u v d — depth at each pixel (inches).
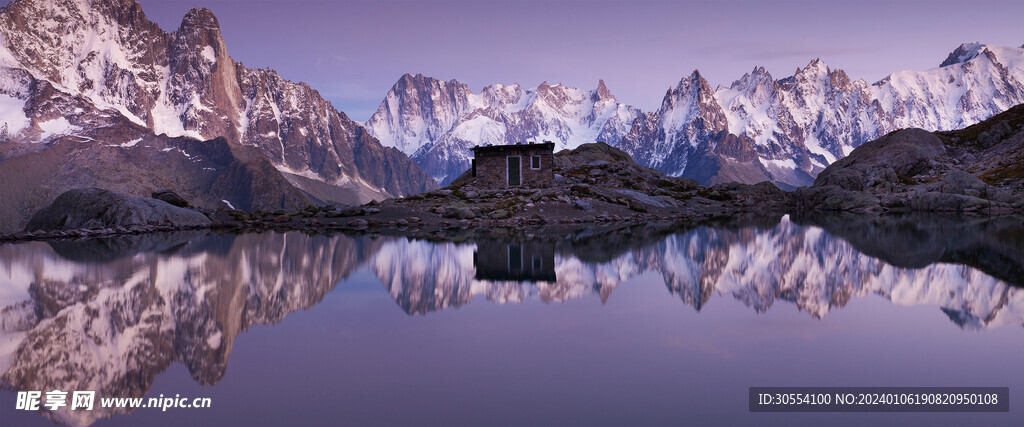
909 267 849.5
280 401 330.0
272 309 576.1
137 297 639.8
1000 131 3831.2
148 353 418.6
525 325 504.7
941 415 307.7
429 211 2101.4
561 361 398.6
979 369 377.7
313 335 470.9
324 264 933.8
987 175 3206.2
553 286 711.1
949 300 600.1
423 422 301.0
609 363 393.7
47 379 365.7
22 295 646.5
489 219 1990.7
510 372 377.1
